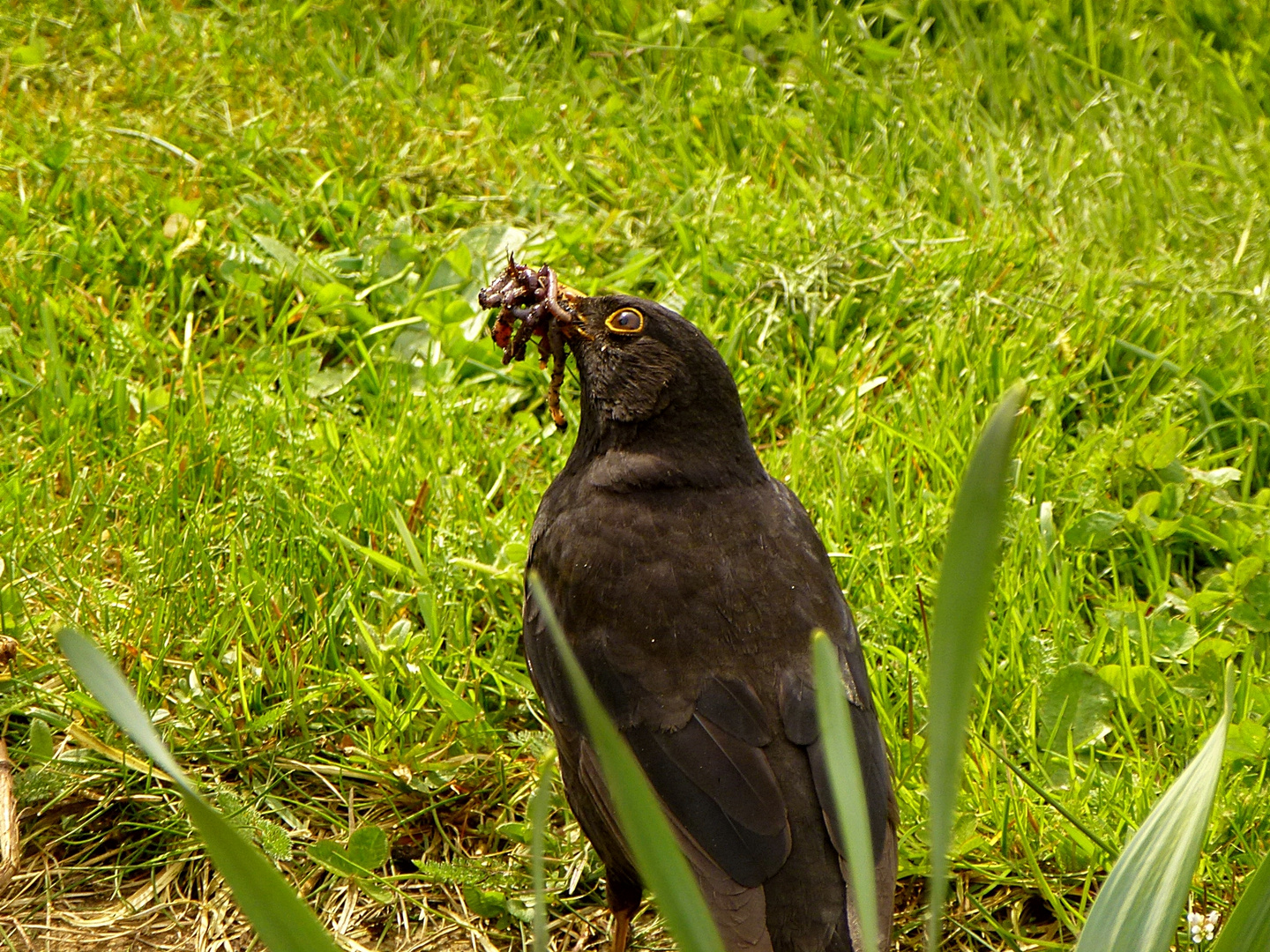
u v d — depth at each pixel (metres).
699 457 6.28
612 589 5.81
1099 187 12.05
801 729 5.41
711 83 13.16
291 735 7.07
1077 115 13.30
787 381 9.81
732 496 6.21
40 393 9.05
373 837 6.31
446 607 7.64
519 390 9.62
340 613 7.61
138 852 6.47
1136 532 8.48
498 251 10.66
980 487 2.83
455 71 13.52
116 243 10.43
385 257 10.52
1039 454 8.96
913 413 9.37
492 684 7.46
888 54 13.87
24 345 9.49
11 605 7.30
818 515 8.48
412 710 7.04
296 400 9.32
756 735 5.38
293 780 6.93
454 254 10.20
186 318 9.91
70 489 8.45
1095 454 8.92
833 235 10.87
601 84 13.37
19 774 6.59
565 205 11.27
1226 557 8.44
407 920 6.30
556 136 12.41
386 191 11.50
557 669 5.91
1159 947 3.49
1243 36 14.52
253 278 10.11
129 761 6.62
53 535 7.91
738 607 5.71
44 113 11.91
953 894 6.44
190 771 6.83
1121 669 7.24
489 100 12.77
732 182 11.84
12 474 8.27
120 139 11.64
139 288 10.19
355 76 13.16
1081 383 9.73
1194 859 3.50
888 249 10.88
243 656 7.35
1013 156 12.45
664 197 11.49
